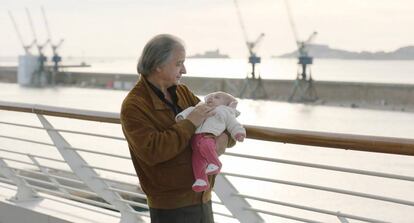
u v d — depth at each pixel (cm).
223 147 234
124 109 230
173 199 237
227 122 231
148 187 240
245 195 289
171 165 233
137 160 240
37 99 3894
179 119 232
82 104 3378
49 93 4522
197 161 232
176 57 227
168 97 240
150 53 227
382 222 248
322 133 240
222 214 310
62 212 394
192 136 233
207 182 230
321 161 931
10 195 440
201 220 243
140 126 226
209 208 247
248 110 2908
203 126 230
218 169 226
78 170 362
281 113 2830
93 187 362
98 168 354
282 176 709
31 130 1129
